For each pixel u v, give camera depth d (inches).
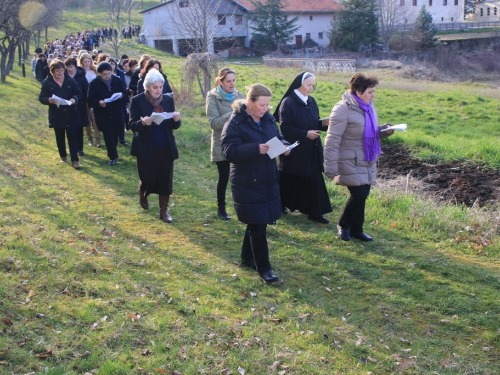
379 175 391.9
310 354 156.9
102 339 151.5
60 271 186.5
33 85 854.5
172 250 227.6
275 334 165.8
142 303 174.4
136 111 246.1
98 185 321.1
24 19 804.0
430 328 175.9
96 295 175.2
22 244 202.1
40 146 414.3
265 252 201.2
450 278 211.3
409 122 686.5
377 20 2138.3
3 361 135.6
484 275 213.6
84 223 246.5
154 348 151.0
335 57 2049.7
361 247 240.7
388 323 177.9
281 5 2110.0
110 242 228.2
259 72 1311.5
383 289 200.5
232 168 195.5
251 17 2094.0
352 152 228.1
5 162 334.3
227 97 258.2
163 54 1899.6
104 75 360.5
